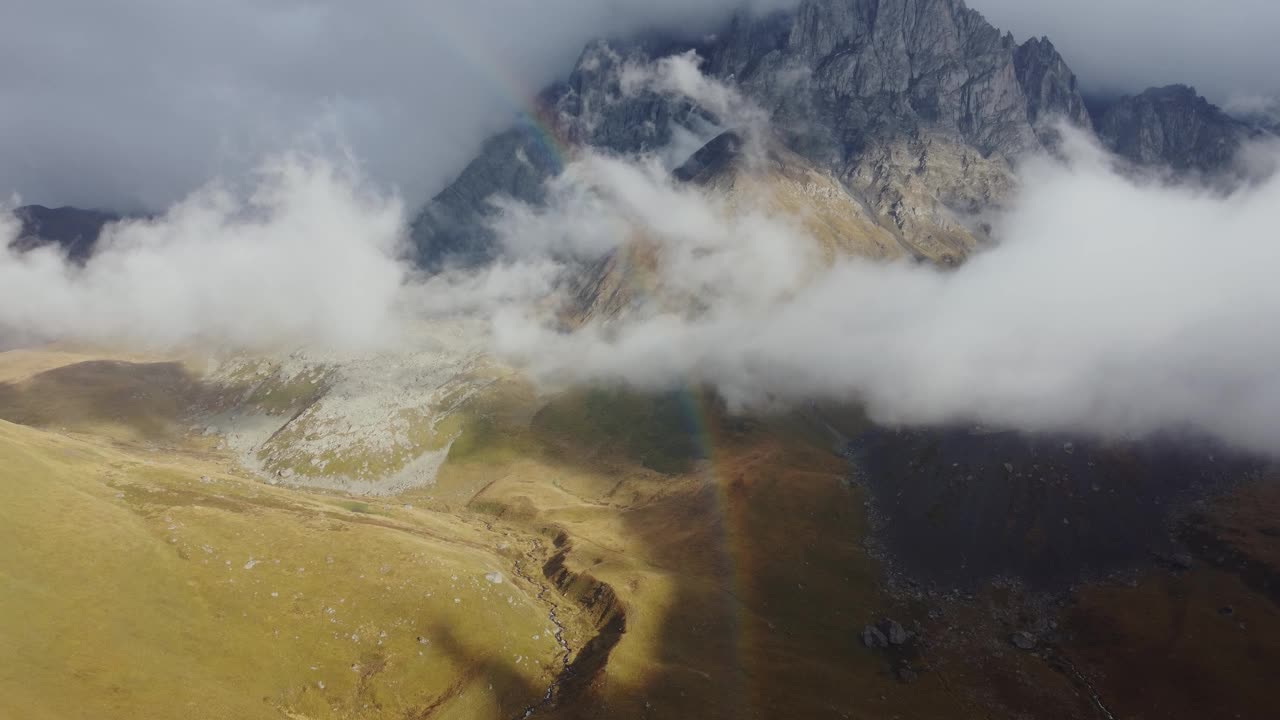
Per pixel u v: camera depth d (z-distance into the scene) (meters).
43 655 107.38
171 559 147.00
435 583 166.38
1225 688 162.50
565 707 143.62
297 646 140.38
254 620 141.50
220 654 130.00
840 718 153.38
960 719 161.88
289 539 169.12
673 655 168.12
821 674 170.25
